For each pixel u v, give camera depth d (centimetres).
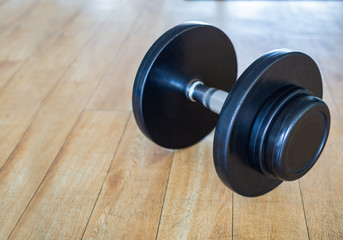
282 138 77
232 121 76
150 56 96
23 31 204
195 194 102
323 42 181
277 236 88
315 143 86
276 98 79
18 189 105
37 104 143
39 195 103
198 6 227
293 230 90
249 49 175
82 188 105
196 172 109
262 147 80
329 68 159
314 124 82
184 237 89
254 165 85
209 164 112
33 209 98
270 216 94
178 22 206
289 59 79
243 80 76
